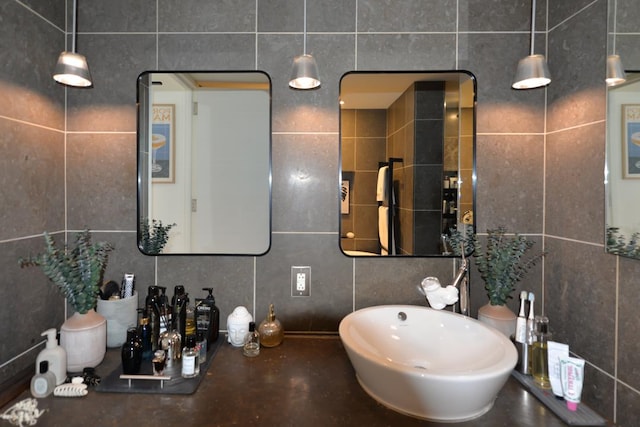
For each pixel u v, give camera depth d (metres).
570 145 1.17
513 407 0.89
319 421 0.83
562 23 1.20
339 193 1.33
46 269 1.04
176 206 1.36
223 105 1.35
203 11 1.31
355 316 1.14
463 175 1.32
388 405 0.88
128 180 1.32
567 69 1.18
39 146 1.17
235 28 1.31
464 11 1.31
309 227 1.34
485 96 1.31
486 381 0.77
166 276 1.34
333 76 1.32
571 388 0.87
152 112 1.35
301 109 1.32
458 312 1.30
